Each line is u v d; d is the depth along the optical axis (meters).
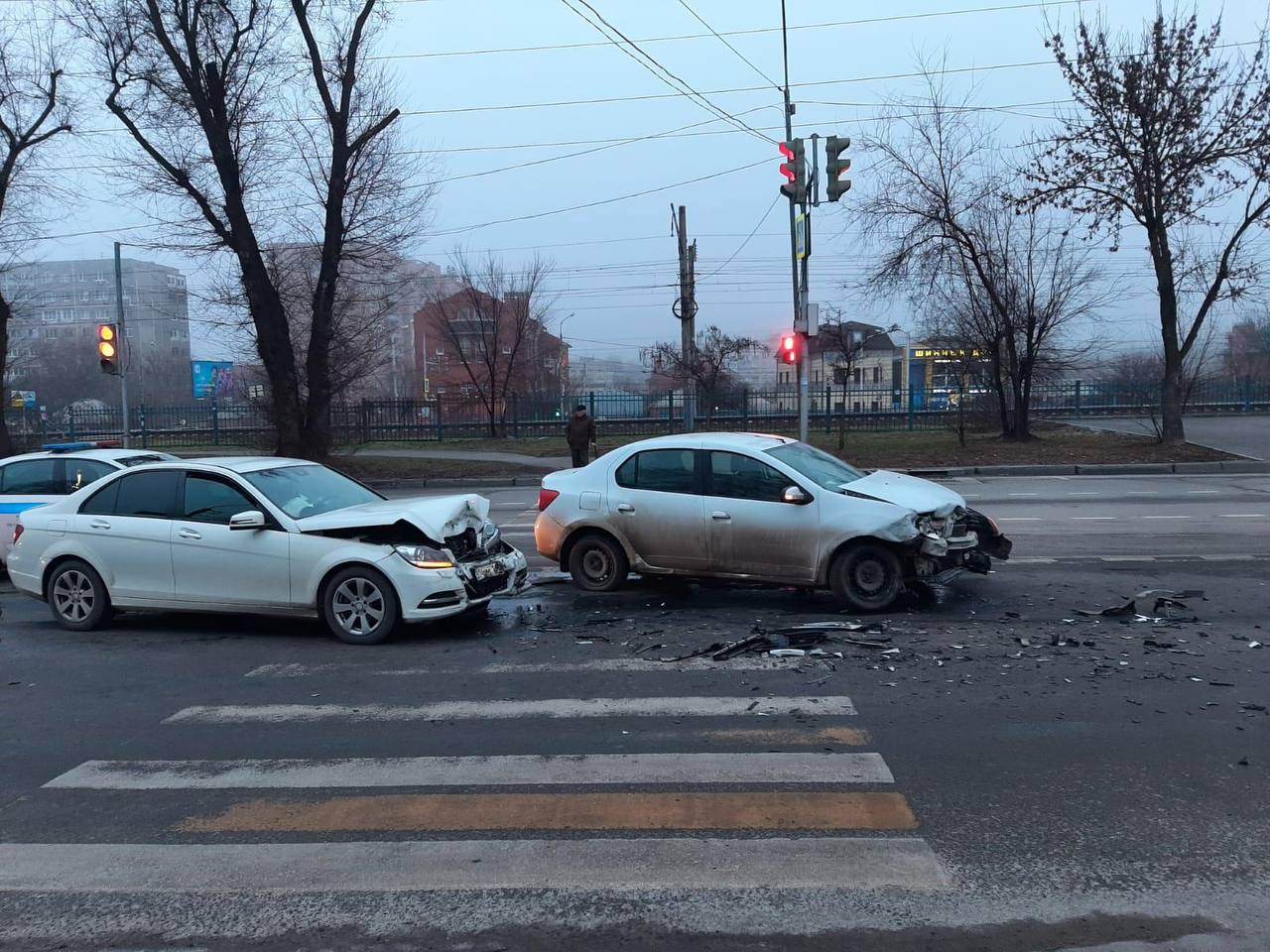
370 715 5.62
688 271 35.31
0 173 22.44
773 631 7.27
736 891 3.50
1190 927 3.20
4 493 10.84
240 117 20.98
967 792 4.33
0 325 23.78
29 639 7.87
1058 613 7.71
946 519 7.92
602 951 3.15
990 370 27.30
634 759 4.82
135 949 3.22
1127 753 4.75
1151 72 20.66
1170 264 22.41
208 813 4.30
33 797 4.53
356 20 21.36
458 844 3.93
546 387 58.00
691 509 8.45
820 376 64.75
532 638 7.39
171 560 7.74
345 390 29.48
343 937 3.26
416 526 7.36
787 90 18.53
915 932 3.21
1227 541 11.21
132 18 19.61
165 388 69.62
